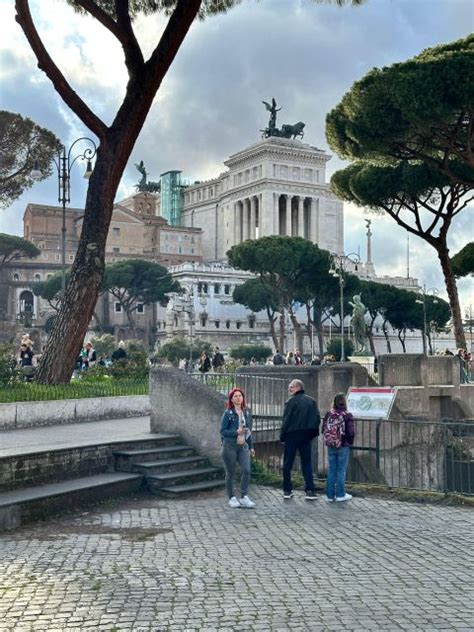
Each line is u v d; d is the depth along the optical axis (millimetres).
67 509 12727
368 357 38531
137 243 146125
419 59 31500
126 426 19609
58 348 22219
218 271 115312
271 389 18203
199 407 16250
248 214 152000
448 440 17625
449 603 7727
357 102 31672
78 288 22281
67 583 8406
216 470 15648
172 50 21859
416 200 39094
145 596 7938
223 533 11172
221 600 7812
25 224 141750
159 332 117562
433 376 27266
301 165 149125
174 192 176875
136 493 14484
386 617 7289
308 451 14133
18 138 47719
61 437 16484
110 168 22312
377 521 12156
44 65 20938
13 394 19625
